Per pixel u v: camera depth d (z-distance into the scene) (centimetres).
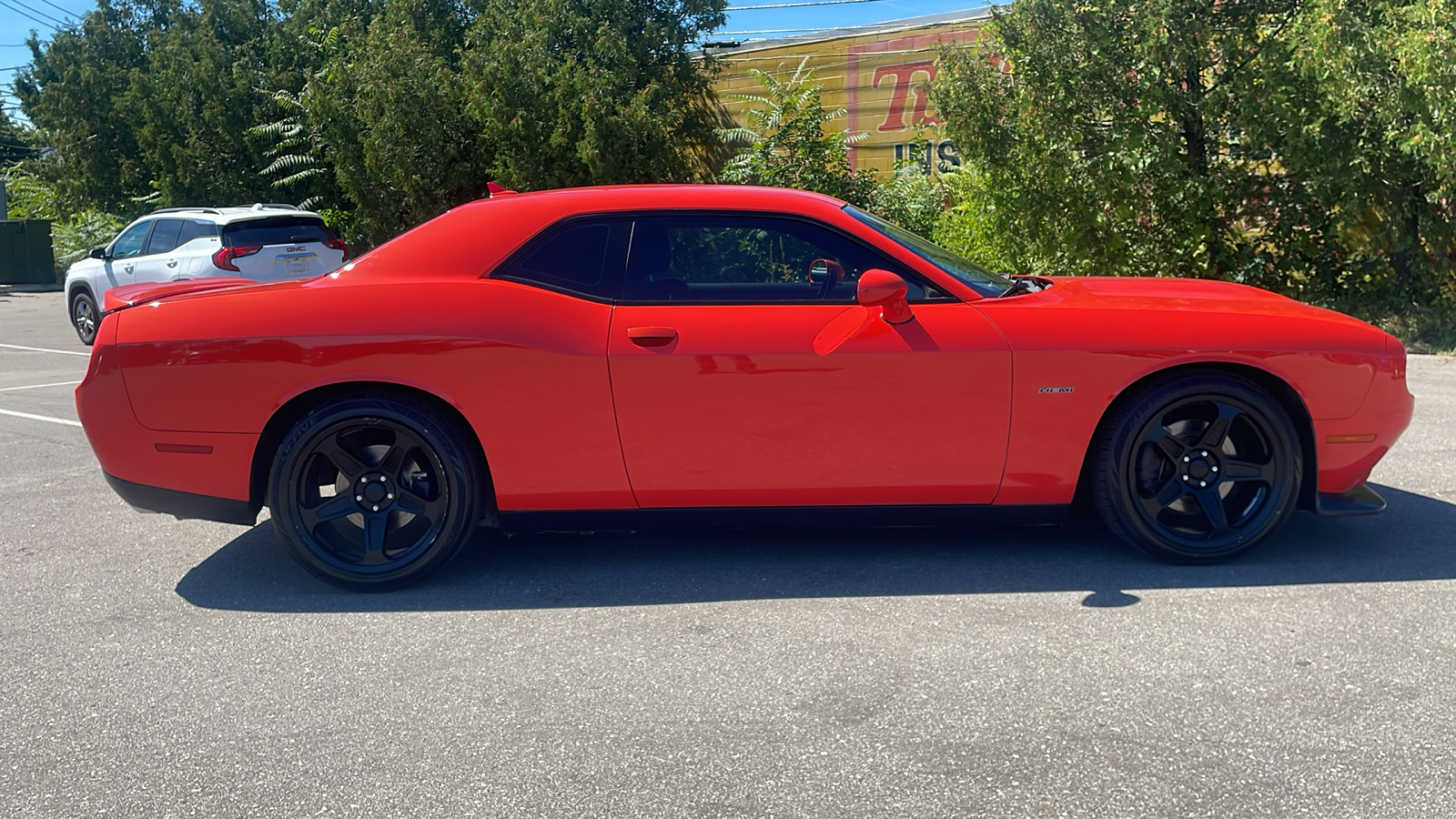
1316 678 302
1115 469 390
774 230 399
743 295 395
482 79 1413
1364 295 1114
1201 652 322
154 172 2262
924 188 1392
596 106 1325
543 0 1423
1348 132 1016
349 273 405
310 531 397
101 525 504
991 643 334
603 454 390
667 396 385
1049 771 258
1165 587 378
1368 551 411
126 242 1357
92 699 316
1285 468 391
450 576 416
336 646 351
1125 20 1089
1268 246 1160
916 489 394
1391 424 395
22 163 2902
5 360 1201
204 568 438
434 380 385
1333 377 389
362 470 396
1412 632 332
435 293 393
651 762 269
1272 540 428
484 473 405
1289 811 238
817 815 243
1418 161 984
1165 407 386
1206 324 390
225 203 2103
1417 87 912
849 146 1569
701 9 1455
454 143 1561
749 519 402
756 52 1703
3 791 265
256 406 390
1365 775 251
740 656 331
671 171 1416
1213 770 256
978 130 1158
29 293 2436
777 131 1378
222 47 2133
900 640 339
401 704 306
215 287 434
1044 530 451
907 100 1609
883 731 281
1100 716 284
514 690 313
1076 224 1155
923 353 383
